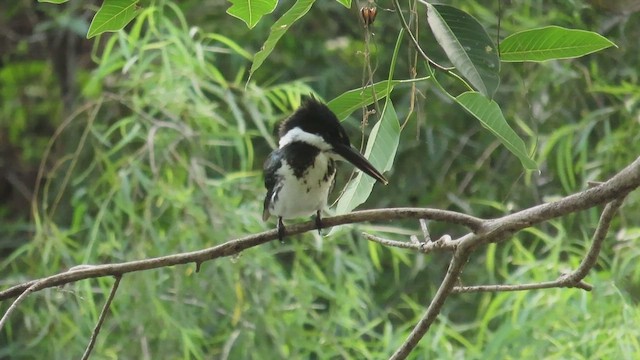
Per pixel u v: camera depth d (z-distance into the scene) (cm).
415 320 1148
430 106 1383
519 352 1009
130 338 1092
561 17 1190
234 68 1438
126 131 1241
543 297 1015
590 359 982
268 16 1491
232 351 1113
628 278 1113
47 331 1133
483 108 572
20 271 1395
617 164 1180
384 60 1415
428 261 1369
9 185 1811
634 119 1176
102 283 1088
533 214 608
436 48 1349
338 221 647
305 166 758
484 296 1272
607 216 622
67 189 1378
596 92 1256
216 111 1275
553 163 1292
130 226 1103
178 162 1141
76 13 1769
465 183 1367
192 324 1080
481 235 621
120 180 1100
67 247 1188
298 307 1118
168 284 1112
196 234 1088
